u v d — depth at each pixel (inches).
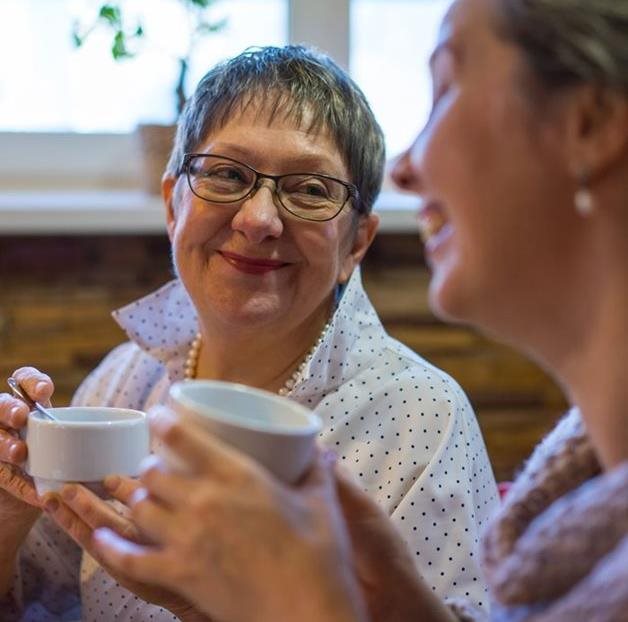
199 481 29.4
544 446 38.4
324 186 54.6
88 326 96.1
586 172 29.5
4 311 94.7
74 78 103.4
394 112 107.9
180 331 61.2
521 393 103.1
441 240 33.7
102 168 104.7
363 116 56.2
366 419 54.3
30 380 49.8
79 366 96.3
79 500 41.7
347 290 56.6
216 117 55.0
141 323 61.4
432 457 52.7
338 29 104.2
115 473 42.2
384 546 37.4
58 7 102.0
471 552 51.3
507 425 103.2
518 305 32.0
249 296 54.8
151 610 55.0
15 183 103.0
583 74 29.0
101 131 104.4
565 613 28.0
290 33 103.2
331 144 54.8
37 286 95.0
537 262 31.2
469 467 53.8
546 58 29.8
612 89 28.8
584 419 32.5
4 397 48.1
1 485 49.9
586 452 35.2
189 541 29.2
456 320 33.6
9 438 46.4
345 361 55.5
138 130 96.3
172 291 60.9
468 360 102.0
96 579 57.6
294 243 54.4
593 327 31.0
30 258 94.6
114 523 41.6
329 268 55.2
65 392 96.0
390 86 107.7
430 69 34.8
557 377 33.3
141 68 103.7
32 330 95.2
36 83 102.9
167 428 29.5
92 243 95.3
